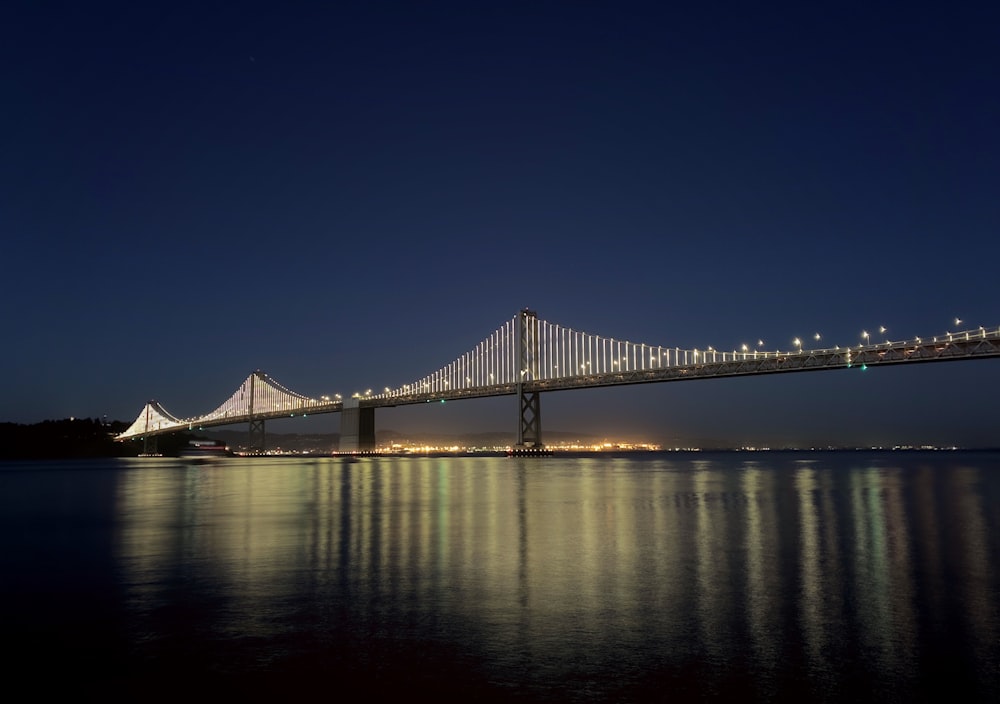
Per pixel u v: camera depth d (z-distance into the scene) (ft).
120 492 172.35
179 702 34.71
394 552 73.56
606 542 79.56
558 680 37.01
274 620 47.52
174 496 157.07
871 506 122.21
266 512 116.98
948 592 54.19
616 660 39.75
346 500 141.49
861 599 52.08
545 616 48.11
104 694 35.70
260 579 60.18
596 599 52.49
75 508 127.24
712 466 377.50
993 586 56.08
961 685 36.22
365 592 55.06
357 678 37.40
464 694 35.29
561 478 232.53
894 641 42.63
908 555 70.03
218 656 40.75
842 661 39.45
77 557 72.43
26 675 38.17
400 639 43.47
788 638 43.29
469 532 88.84
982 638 43.06
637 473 276.62
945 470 308.60
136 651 41.70
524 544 78.43
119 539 85.40
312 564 66.85
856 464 424.87
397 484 200.13
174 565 67.21
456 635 44.09
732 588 55.77
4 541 84.33
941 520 99.91
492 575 61.11
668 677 37.29
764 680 36.91
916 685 36.22
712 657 40.11
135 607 51.19
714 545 76.95
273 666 39.17
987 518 102.27
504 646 42.09
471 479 227.61
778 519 101.76
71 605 51.98
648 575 60.70
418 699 34.78
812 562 66.39
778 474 264.52
